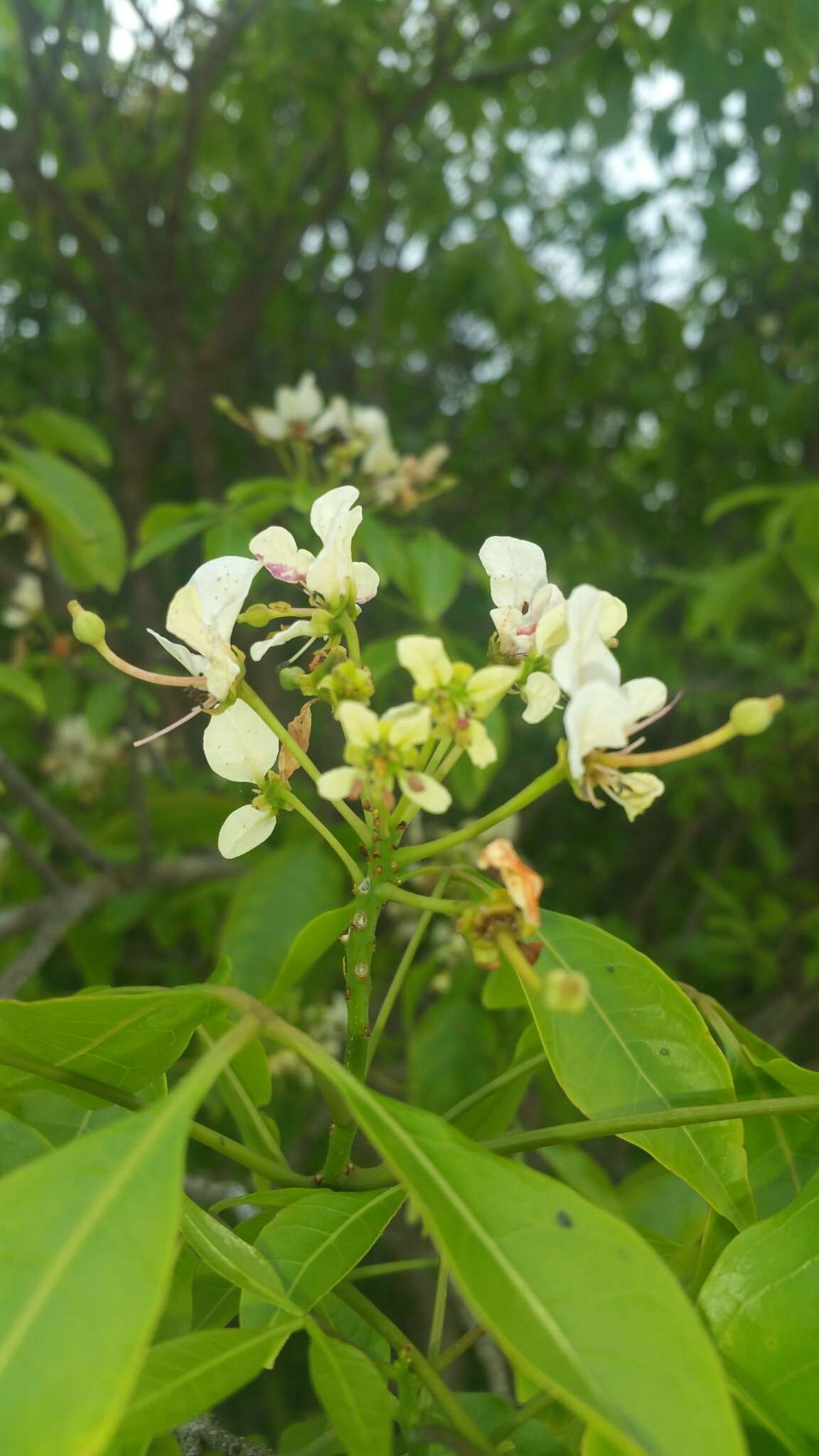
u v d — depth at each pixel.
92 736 5.17
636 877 7.35
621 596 6.77
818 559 4.07
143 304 6.20
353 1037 1.45
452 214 7.47
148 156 6.12
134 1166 1.02
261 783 1.50
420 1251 4.17
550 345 6.66
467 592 5.89
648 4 4.99
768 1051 1.74
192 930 5.79
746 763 6.59
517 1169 1.12
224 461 7.84
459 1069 2.99
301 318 7.55
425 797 1.25
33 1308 0.89
